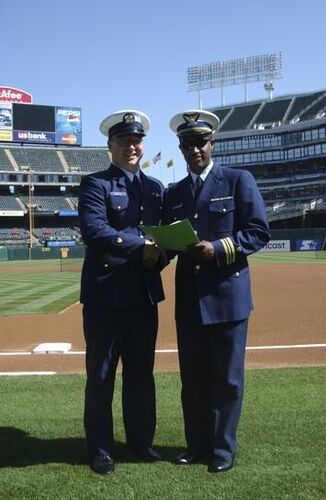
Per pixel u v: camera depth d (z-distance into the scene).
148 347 4.59
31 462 4.42
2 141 73.19
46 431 5.23
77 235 73.75
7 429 5.29
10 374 7.86
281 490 3.76
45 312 15.37
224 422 4.28
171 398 6.32
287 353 9.30
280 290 20.72
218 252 4.10
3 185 71.94
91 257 4.48
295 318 13.50
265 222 4.31
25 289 22.69
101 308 4.42
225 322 4.25
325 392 6.36
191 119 4.39
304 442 4.65
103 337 4.42
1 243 69.81
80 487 3.90
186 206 4.42
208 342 4.44
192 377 4.47
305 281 24.48
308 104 81.88
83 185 4.49
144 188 4.57
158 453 4.53
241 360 4.34
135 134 4.44
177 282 4.52
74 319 13.98
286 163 80.75
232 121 85.06
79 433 5.18
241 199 4.31
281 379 7.08
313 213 72.00
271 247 58.41
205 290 4.27
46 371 8.26
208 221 4.34
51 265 46.47
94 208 4.36
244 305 4.29
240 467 4.18
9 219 73.19
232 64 87.19
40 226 74.69
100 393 4.41
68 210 73.56
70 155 77.31
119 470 4.22
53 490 3.86
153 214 4.57
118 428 5.28
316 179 77.88
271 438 4.77
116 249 4.21
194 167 4.41
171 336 11.27
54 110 75.62
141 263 4.43
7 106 72.94
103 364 4.42
